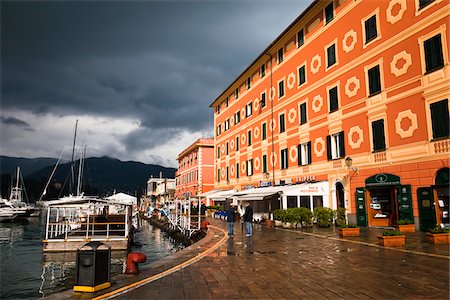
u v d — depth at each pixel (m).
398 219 19.42
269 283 8.38
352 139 23.56
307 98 29.14
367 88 22.39
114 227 31.36
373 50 22.00
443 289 7.41
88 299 7.36
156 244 29.05
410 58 19.23
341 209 23.67
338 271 9.45
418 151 18.45
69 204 22.78
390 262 10.35
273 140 34.69
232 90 46.88
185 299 7.16
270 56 35.97
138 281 8.79
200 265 10.78
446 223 16.94
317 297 7.11
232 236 19.03
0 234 37.25
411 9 19.33
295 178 30.44
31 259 20.77
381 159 20.95
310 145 28.44
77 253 8.09
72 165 99.56
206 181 59.75
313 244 15.09
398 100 19.92
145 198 118.31
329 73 26.38
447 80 16.97
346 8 24.72
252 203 33.69
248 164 40.72
